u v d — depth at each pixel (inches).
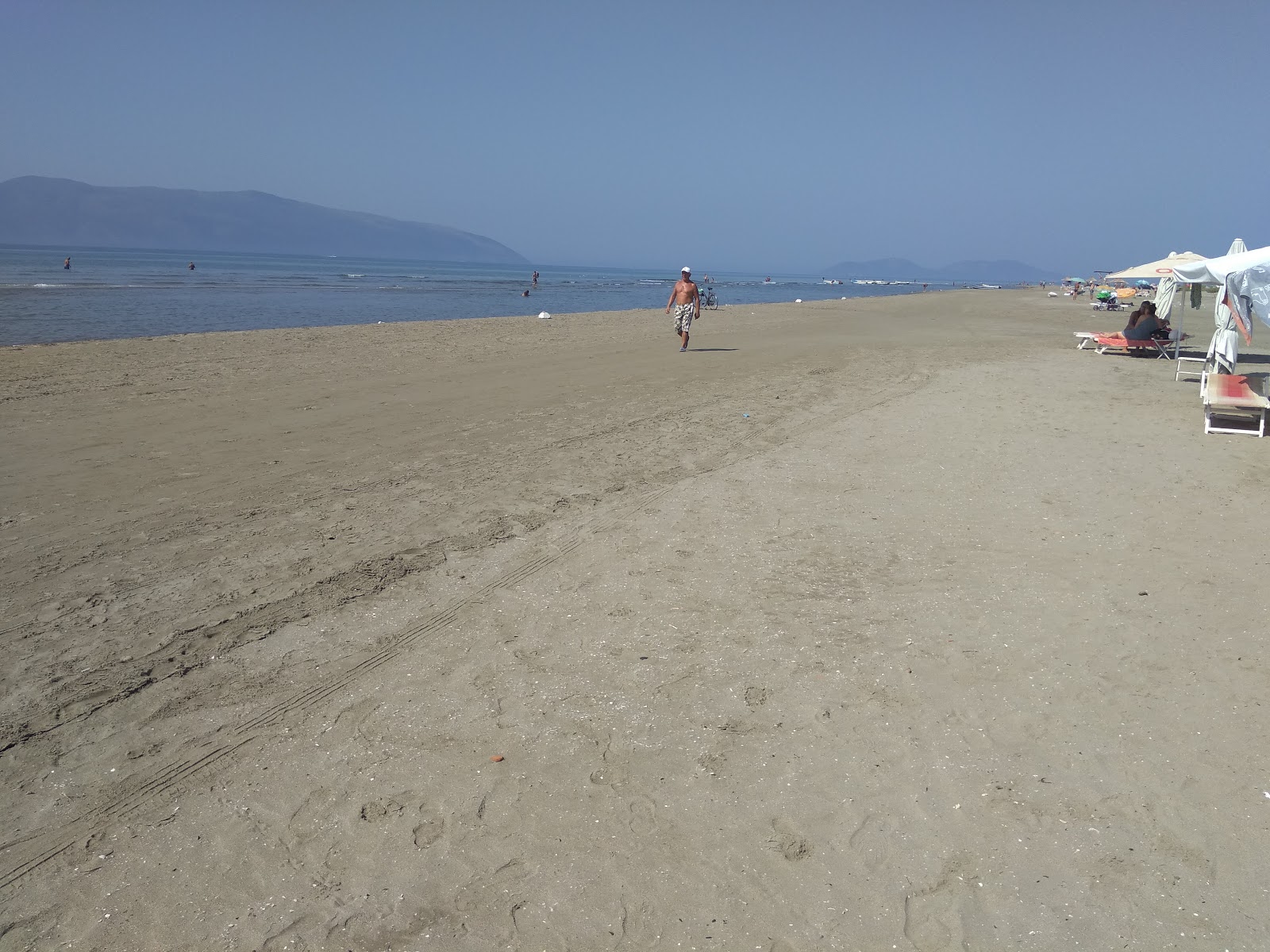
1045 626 209.3
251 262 5802.2
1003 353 824.3
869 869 129.3
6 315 1043.9
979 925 118.8
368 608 212.8
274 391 492.7
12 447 348.2
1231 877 127.1
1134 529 279.9
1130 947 114.7
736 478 338.0
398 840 134.3
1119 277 808.3
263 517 274.8
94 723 161.9
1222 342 525.3
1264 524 283.6
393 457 355.6
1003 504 307.9
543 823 138.8
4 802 140.3
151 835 134.6
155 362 595.8
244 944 114.2
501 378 572.7
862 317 1320.1
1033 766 154.4
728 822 139.3
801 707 173.2
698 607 219.0
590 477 335.6
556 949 114.3
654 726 166.1
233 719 165.3
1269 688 179.8
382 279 3102.9
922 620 213.0
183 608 209.0
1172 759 155.9
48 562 233.3
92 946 113.5
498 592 225.5
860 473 349.1
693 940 116.1
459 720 167.0
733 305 1670.8
